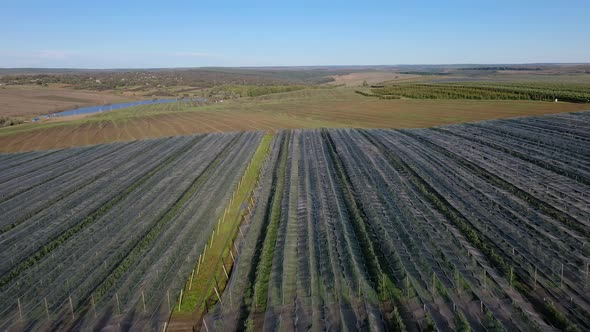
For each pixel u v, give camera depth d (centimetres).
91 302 1541
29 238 2206
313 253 1816
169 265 1803
